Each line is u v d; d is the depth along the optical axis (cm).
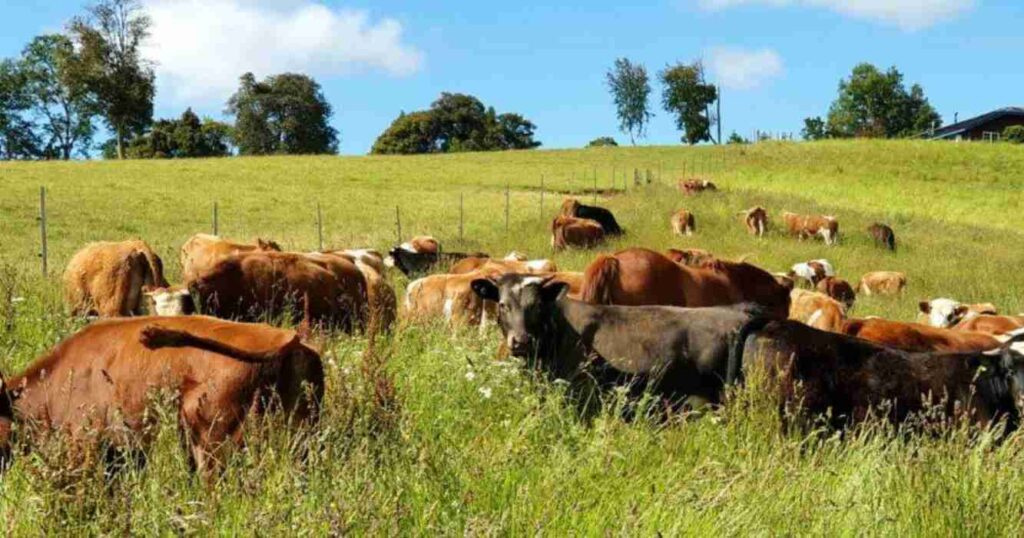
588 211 3450
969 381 813
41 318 917
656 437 741
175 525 484
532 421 698
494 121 15462
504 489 572
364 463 563
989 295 2684
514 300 908
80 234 3259
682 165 7344
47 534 482
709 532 531
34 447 546
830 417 812
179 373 598
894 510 586
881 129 15275
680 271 1252
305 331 846
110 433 589
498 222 4062
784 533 541
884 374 821
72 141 11519
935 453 652
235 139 13988
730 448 720
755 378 815
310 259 1255
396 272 2419
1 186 4344
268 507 489
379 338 877
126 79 9919
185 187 4906
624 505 561
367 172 6322
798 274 2739
